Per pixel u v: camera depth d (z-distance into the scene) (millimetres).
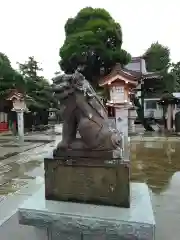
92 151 2916
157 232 3373
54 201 3021
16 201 4699
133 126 18047
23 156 10000
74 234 2998
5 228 3416
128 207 2799
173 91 22875
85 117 2908
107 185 2836
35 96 24141
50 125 28328
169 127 19672
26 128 23109
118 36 15047
